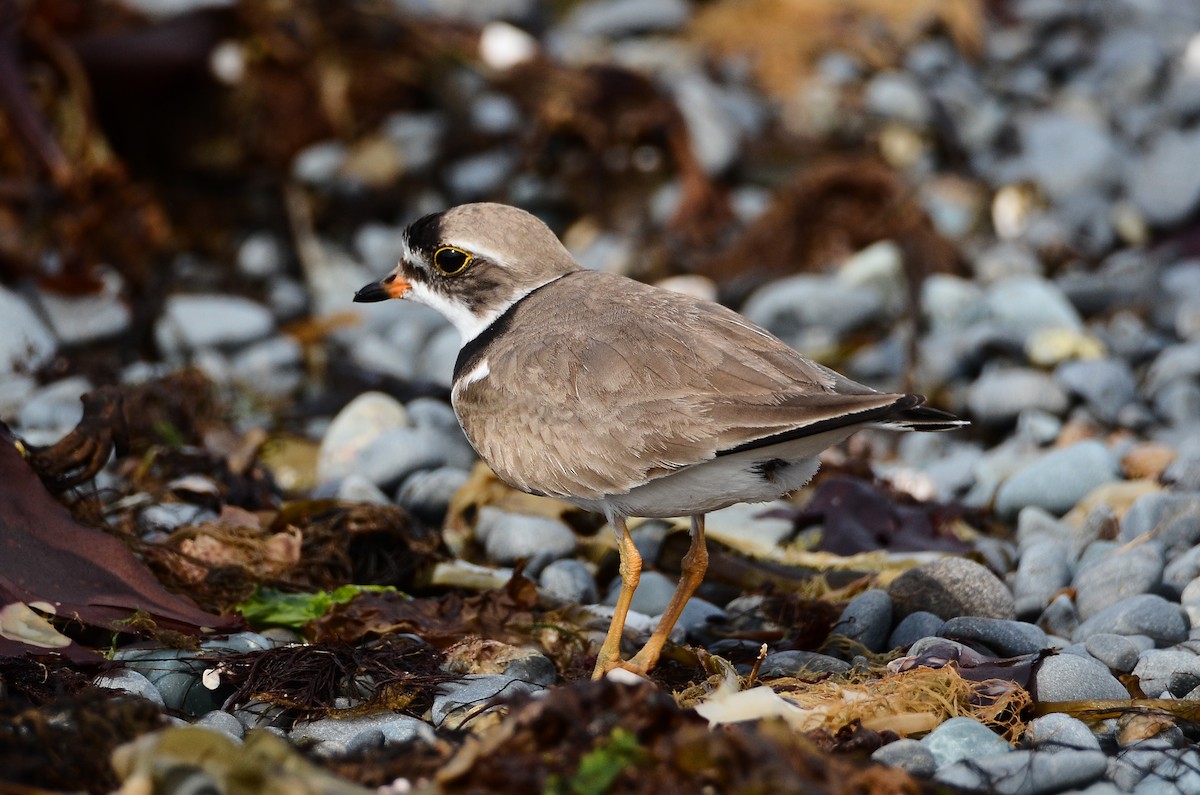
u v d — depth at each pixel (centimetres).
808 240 1623
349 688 783
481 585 961
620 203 1744
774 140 1859
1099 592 912
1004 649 821
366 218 1769
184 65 1714
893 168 1766
